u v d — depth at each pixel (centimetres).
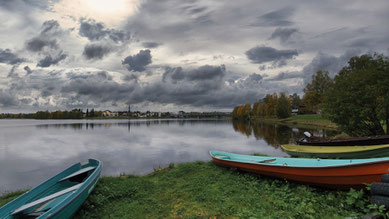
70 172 809
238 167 877
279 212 487
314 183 622
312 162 764
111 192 718
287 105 7088
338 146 1157
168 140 2761
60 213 470
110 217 563
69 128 5966
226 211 529
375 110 1355
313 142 1362
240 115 15025
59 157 1748
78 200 553
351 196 480
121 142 2630
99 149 2092
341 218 420
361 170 527
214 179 824
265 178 761
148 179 939
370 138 1162
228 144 2231
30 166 1457
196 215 527
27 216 509
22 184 1059
